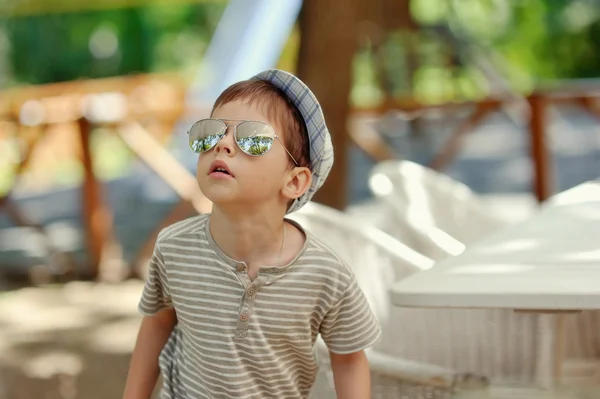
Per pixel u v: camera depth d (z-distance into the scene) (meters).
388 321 2.93
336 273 2.03
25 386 4.97
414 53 12.51
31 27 21.67
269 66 11.20
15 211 7.91
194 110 8.31
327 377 2.53
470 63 13.02
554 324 2.75
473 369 2.80
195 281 2.05
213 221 2.04
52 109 7.70
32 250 8.34
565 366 3.02
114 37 21.97
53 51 21.80
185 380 2.17
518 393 2.56
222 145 1.93
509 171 10.98
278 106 2.00
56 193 11.52
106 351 5.57
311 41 5.89
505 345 2.78
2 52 21.61
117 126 7.43
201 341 2.07
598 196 3.31
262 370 2.05
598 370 3.01
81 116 7.27
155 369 2.29
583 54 20.39
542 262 2.15
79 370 5.22
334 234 3.05
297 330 2.04
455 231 4.01
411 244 3.51
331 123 5.88
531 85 16.86
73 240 8.63
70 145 11.45
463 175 10.96
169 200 10.70
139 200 10.84
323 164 2.07
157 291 2.17
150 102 11.73
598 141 12.62
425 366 2.49
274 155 1.97
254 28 11.40
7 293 7.13
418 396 2.50
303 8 5.95
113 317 6.35
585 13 20.19
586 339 3.11
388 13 10.86
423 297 1.90
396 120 12.70
